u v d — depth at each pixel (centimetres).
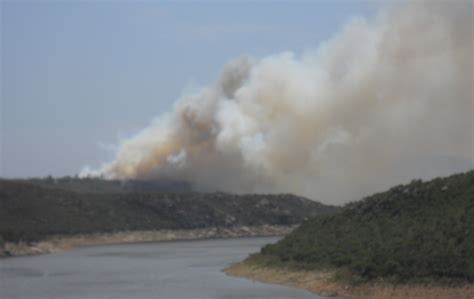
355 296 12362
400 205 15612
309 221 18225
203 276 17688
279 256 16350
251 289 14125
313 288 13512
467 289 11269
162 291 14762
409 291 11725
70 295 14712
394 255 12731
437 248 12562
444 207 14475
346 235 15675
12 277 19375
